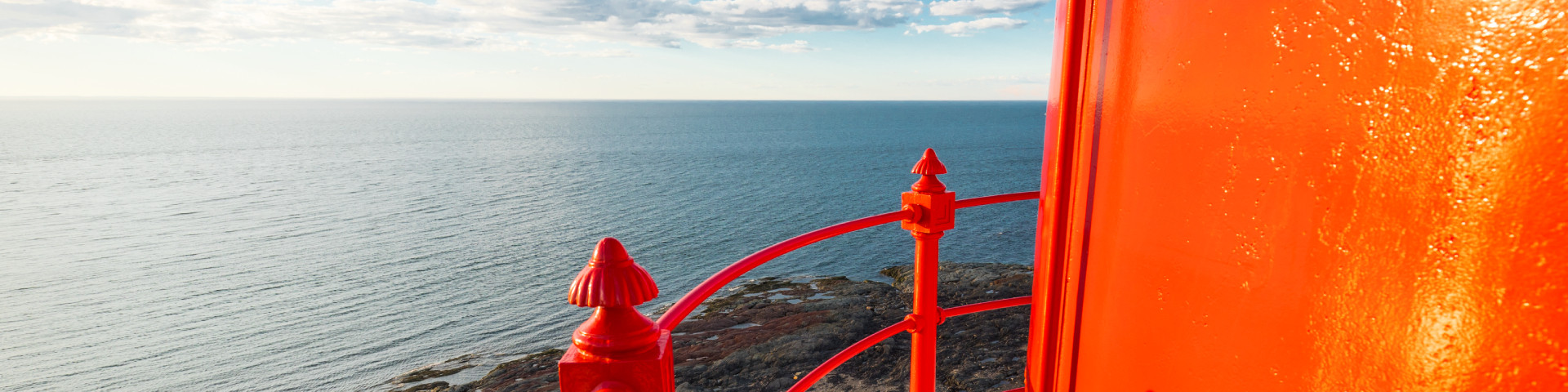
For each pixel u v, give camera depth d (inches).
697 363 1063.6
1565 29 23.7
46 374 1588.3
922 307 79.5
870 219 72.7
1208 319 36.3
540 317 1815.9
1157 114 38.6
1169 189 38.0
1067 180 49.6
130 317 1930.4
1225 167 34.5
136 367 1622.8
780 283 1578.5
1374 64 28.5
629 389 32.9
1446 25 26.7
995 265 1465.3
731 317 1310.3
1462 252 26.6
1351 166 29.4
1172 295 38.3
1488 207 25.8
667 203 3319.4
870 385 912.3
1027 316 1051.9
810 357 1050.1
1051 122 53.7
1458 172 26.5
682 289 1993.1
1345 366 30.6
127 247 2645.2
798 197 3472.0
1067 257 49.8
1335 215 30.2
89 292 2140.7
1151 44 39.1
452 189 3828.7
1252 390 34.3
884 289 1450.5
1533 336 25.3
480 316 1840.6
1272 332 33.2
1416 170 27.6
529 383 1168.2
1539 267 24.9
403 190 3799.2
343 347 1681.8
